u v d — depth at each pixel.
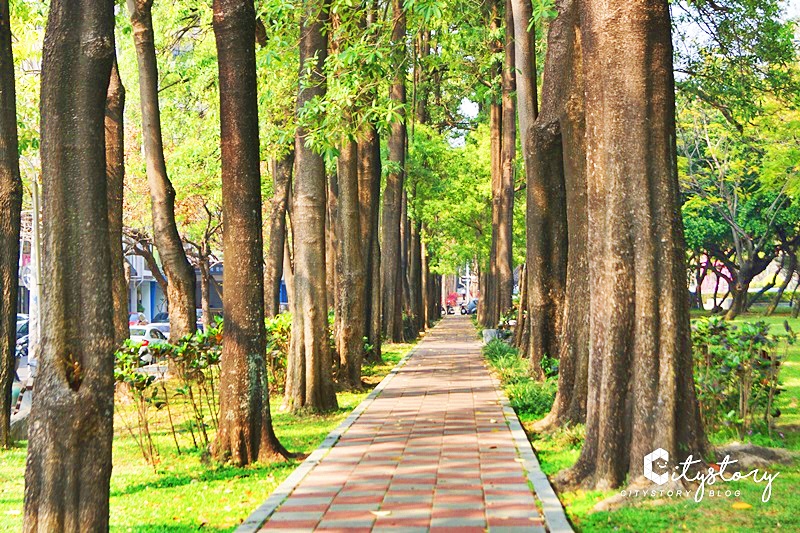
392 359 26.94
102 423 5.89
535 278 17.69
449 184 42.81
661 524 6.97
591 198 8.96
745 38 22.03
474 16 19.88
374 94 14.73
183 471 10.37
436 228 49.09
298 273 15.50
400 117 13.84
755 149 41.56
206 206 38.91
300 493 8.52
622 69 8.61
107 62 6.11
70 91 6.01
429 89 35.41
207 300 40.03
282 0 13.94
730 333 11.46
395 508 7.84
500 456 10.30
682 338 8.45
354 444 11.35
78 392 5.82
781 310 55.38
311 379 15.32
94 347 5.90
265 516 7.62
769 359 11.17
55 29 6.04
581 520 7.44
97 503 5.82
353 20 14.57
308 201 15.43
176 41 25.67
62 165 5.97
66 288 5.90
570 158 12.54
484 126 45.28
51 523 5.74
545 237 17.56
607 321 8.61
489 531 7.01
